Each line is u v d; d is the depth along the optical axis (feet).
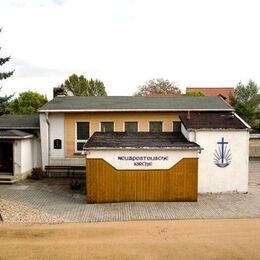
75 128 77.87
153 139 61.87
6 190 64.28
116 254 33.81
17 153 72.95
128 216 47.52
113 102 82.84
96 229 41.60
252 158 109.60
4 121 85.35
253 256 33.30
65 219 45.98
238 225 43.16
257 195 60.39
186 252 34.30
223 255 33.55
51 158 78.13
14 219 45.50
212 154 61.31
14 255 33.50
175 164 55.98
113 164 55.67
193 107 77.46
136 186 55.98
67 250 34.83
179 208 51.78
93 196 55.36
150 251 34.55
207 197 59.06
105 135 65.21
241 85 169.58
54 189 65.57
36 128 79.92
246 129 60.90
